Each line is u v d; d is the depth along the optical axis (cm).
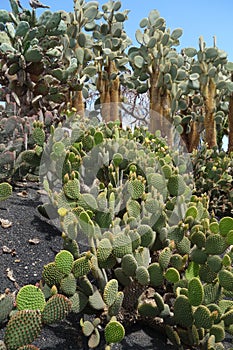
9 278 210
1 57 377
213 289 206
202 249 218
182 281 214
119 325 166
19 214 273
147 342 202
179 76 585
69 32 509
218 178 452
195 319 188
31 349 142
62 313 150
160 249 238
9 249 232
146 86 579
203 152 499
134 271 200
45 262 230
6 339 141
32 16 396
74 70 420
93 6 526
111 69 576
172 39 611
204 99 620
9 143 333
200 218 277
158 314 201
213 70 605
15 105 361
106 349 169
